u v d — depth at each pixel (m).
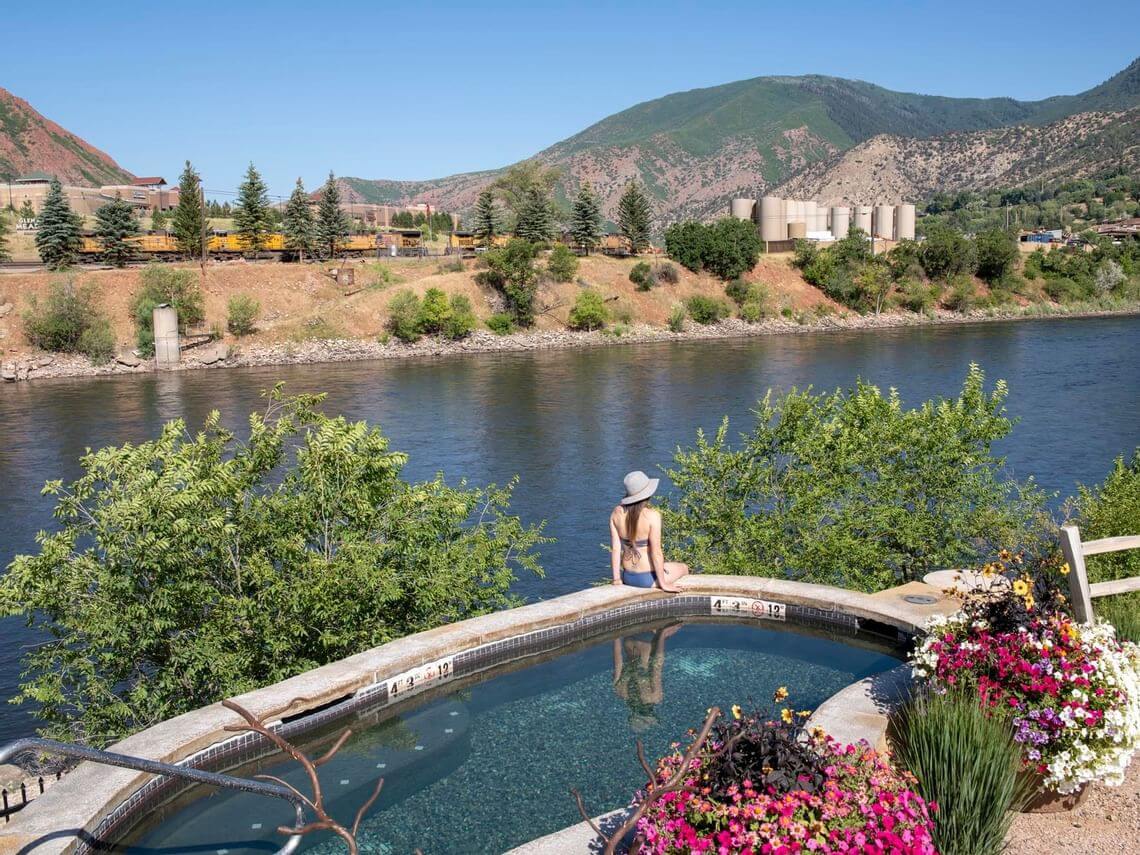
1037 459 30.58
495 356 68.81
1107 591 6.68
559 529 24.31
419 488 12.12
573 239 97.56
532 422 40.03
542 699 7.18
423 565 11.63
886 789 4.27
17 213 117.81
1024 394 44.28
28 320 61.12
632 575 9.17
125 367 60.78
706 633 8.70
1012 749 5.09
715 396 46.66
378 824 5.35
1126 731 5.30
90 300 64.44
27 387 53.09
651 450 33.97
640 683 7.45
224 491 10.75
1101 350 63.88
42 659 10.51
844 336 80.12
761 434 15.02
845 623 8.46
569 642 8.40
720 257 93.62
